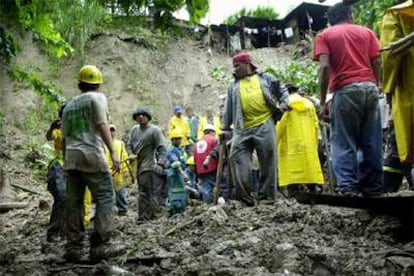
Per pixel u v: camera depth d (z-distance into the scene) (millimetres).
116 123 21781
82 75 6203
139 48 23453
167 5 5359
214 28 26250
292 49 25859
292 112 8492
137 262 5633
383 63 5309
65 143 6125
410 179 7234
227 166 9359
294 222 6176
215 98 23422
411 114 5215
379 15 13570
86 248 6605
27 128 19344
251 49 26828
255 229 6191
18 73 11938
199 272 4898
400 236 5449
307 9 26578
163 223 7691
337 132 6035
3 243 7438
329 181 8297
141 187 9031
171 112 22828
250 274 4676
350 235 5602
